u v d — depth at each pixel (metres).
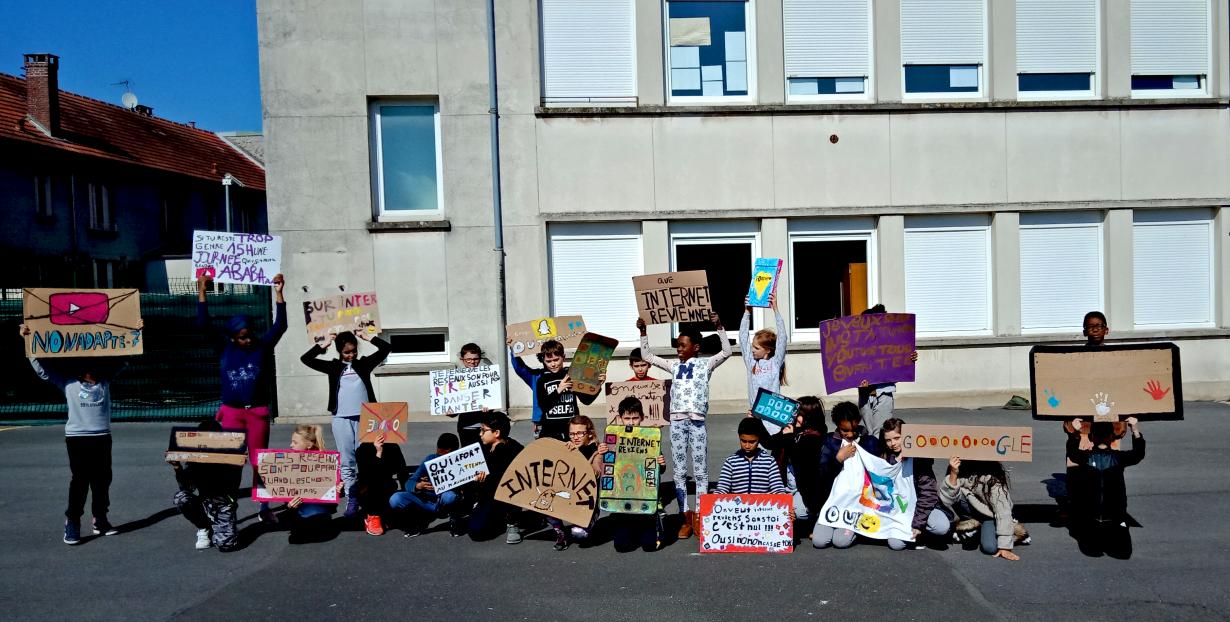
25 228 23.06
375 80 12.59
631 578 6.38
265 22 12.48
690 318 8.23
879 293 13.20
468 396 8.09
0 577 6.48
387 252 12.66
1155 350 6.71
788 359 12.98
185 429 7.05
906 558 6.73
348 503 7.89
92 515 7.84
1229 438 10.58
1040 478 8.91
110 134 27.89
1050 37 13.39
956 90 13.38
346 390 7.89
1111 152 13.28
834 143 12.98
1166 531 7.22
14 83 26.17
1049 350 6.85
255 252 8.27
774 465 7.10
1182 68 13.55
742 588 6.14
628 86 12.96
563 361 8.30
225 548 7.04
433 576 6.47
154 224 28.30
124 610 5.84
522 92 12.71
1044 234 13.45
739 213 12.88
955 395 13.18
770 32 12.98
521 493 7.06
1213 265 13.62
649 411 8.02
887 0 13.08
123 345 7.48
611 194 12.80
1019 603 5.79
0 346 13.43
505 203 12.73
